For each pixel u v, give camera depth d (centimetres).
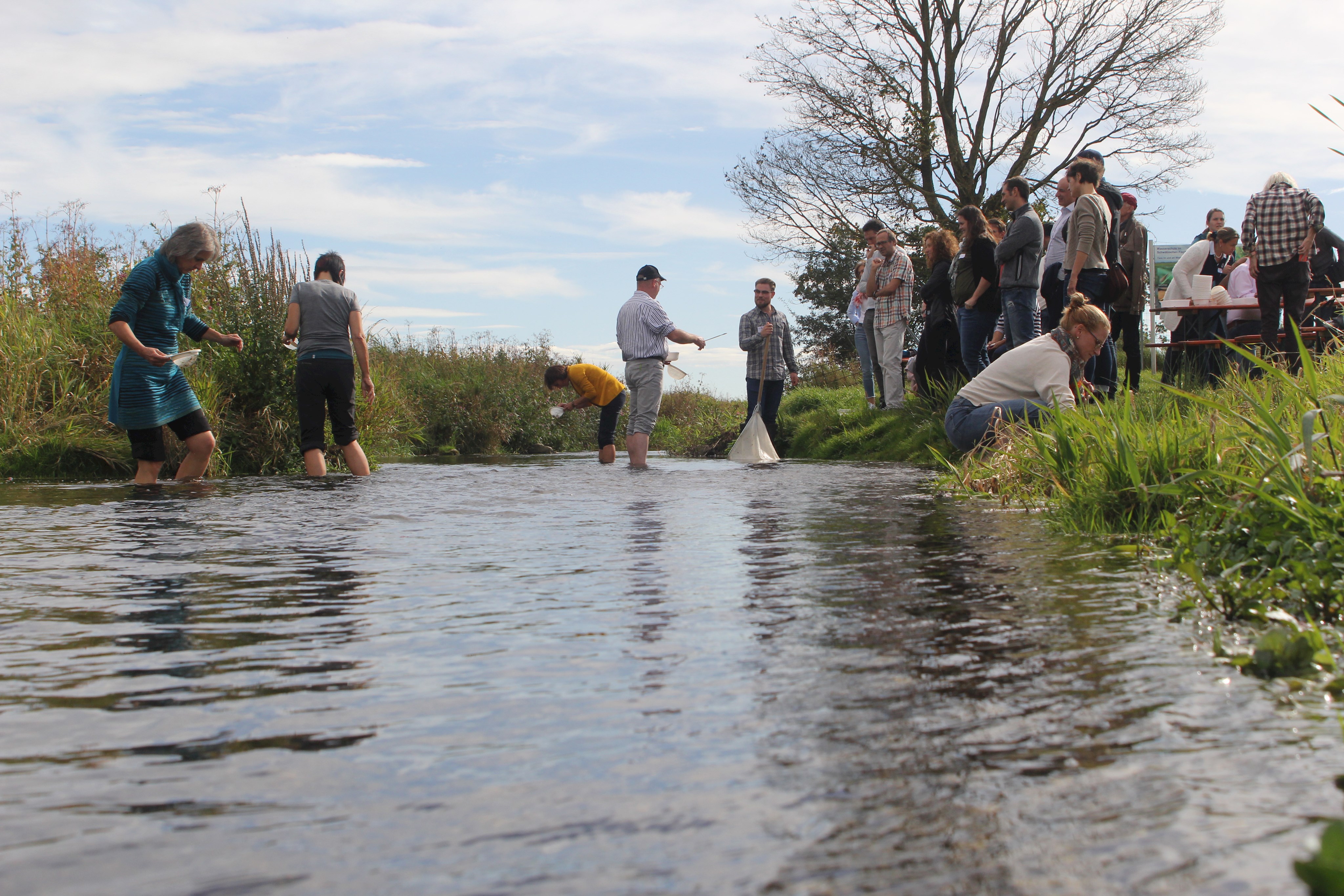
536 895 87
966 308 855
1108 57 2231
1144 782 112
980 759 120
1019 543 323
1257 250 747
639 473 785
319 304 780
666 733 132
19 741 132
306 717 142
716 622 205
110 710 146
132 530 392
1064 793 109
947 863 93
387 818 105
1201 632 189
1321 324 781
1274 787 110
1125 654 172
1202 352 832
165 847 98
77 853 97
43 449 762
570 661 173
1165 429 379
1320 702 143
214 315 938
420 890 89
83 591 251
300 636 196
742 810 106
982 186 2300
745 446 1030
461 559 305
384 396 1095
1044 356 593
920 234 2205
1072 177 741
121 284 972
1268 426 298
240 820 105
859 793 110
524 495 556
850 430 1123
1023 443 489
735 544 332
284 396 927
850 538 341
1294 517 246
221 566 294
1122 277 738
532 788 113
